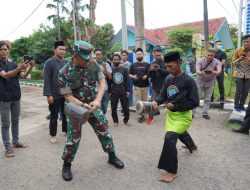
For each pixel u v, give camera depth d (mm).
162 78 7223
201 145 5465
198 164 4609
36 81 23891
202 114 7512
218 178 4145
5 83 4973
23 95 15406
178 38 22766
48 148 5531
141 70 7625
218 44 8797
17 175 4395
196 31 24750
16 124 5441
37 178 4285
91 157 4992
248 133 6125
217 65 7195
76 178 4238
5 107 5016
